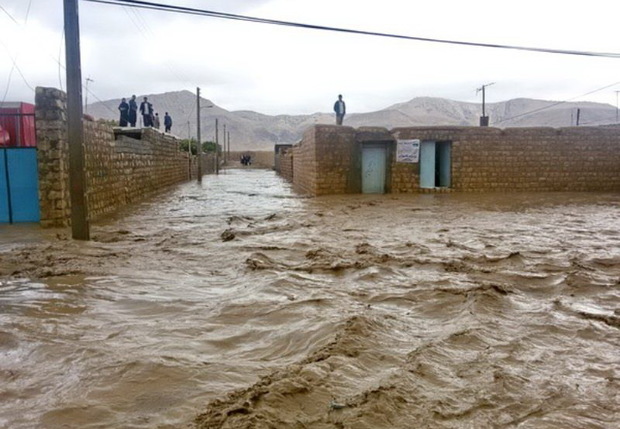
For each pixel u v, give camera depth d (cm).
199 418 312
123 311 543
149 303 571
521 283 664
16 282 661
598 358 427
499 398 350
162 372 379
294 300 576
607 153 2414
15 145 1311
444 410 332
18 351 424
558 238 1034
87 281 669
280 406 329
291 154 3631
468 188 2334
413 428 310
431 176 2331
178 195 2419
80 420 311
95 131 1464
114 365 391
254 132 17438
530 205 1770
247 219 1403
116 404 331
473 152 2323
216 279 693
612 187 2430
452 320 518
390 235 1074
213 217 1462
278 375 373
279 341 454
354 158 2258
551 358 425
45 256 836
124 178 1869
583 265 765
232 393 346
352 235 1074
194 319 516
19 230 1163
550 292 628
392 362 407
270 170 6650
